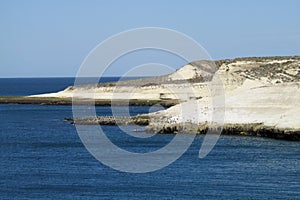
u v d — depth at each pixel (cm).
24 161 10906
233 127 13950
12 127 17800
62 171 9688
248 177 8956
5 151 12394
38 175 9344
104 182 8662
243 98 15625
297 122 13262
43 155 11700
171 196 7706
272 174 9194
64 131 16388
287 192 7919
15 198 7719
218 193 7862
